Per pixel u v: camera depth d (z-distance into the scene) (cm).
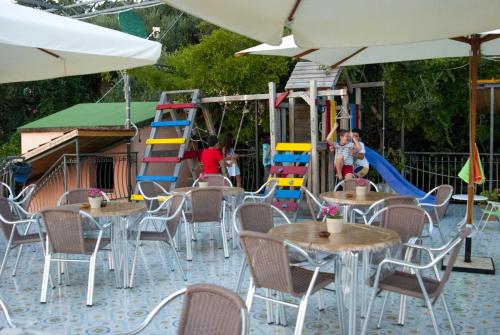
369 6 323
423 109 1120
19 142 1689
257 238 321
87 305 442
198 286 221
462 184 1120
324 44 395
